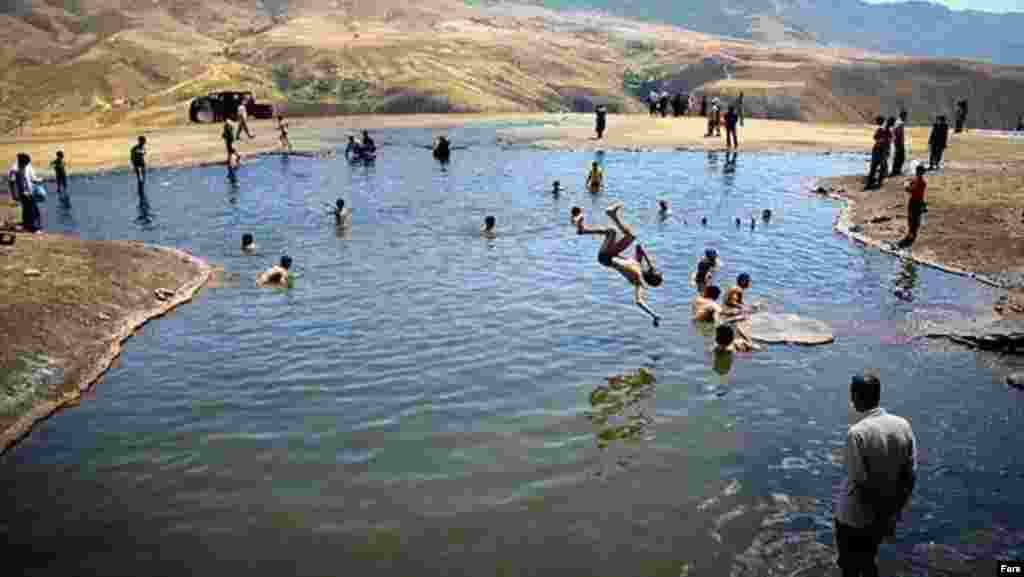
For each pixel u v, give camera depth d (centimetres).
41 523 980
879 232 2570
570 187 3572
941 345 1603
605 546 922
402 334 1641
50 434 1223
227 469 1101
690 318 1756
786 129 6156
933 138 3609
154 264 2095
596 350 1556
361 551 912
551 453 1143
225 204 3241
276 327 1697
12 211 3081
